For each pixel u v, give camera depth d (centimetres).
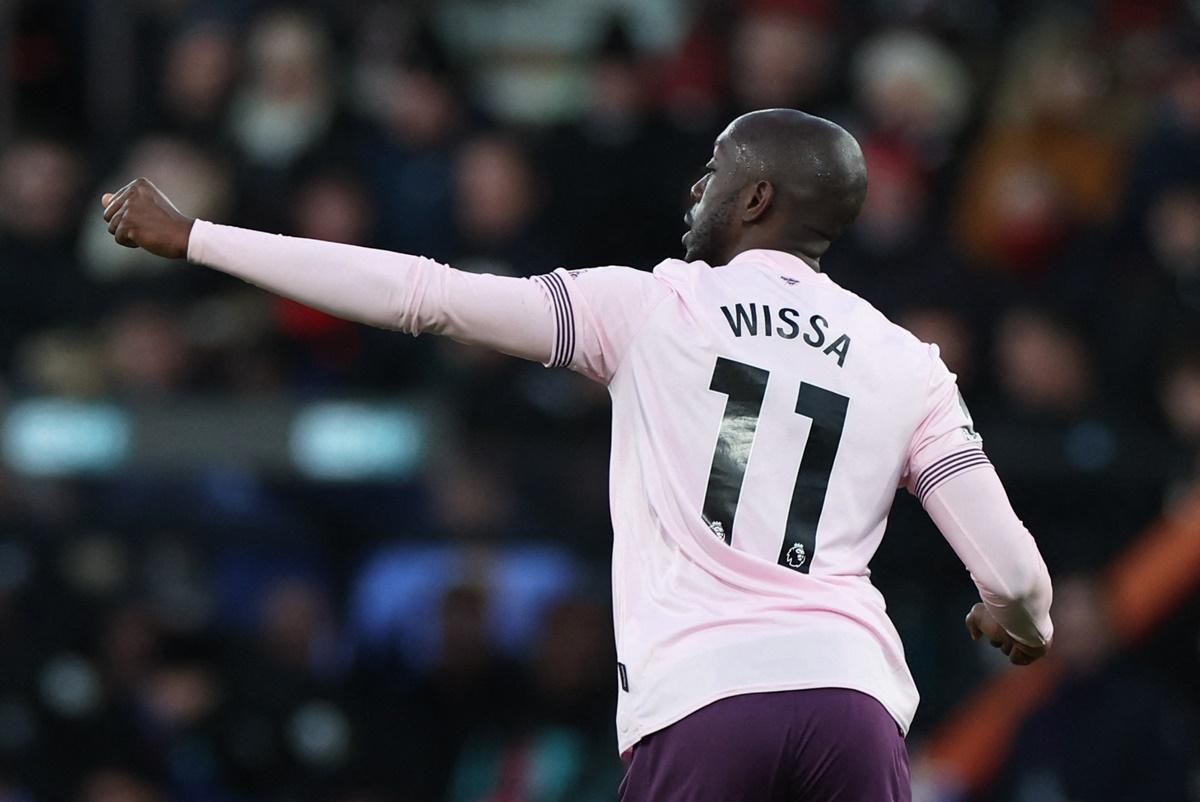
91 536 3341
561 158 3866
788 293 1591
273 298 3666
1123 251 3734
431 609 3195
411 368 3584
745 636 1502
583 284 1575
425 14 4281
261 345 3625
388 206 3900
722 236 1644
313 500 3344
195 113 4197
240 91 4181
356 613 3250
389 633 3203
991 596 1577
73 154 4206
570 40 4712
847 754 1497
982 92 4119
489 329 1550
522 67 4697
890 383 1574
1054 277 3691
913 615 3138
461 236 3825
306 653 3250
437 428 3312
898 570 3139
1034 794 3033
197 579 3325
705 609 1512
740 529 1525
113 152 4141
